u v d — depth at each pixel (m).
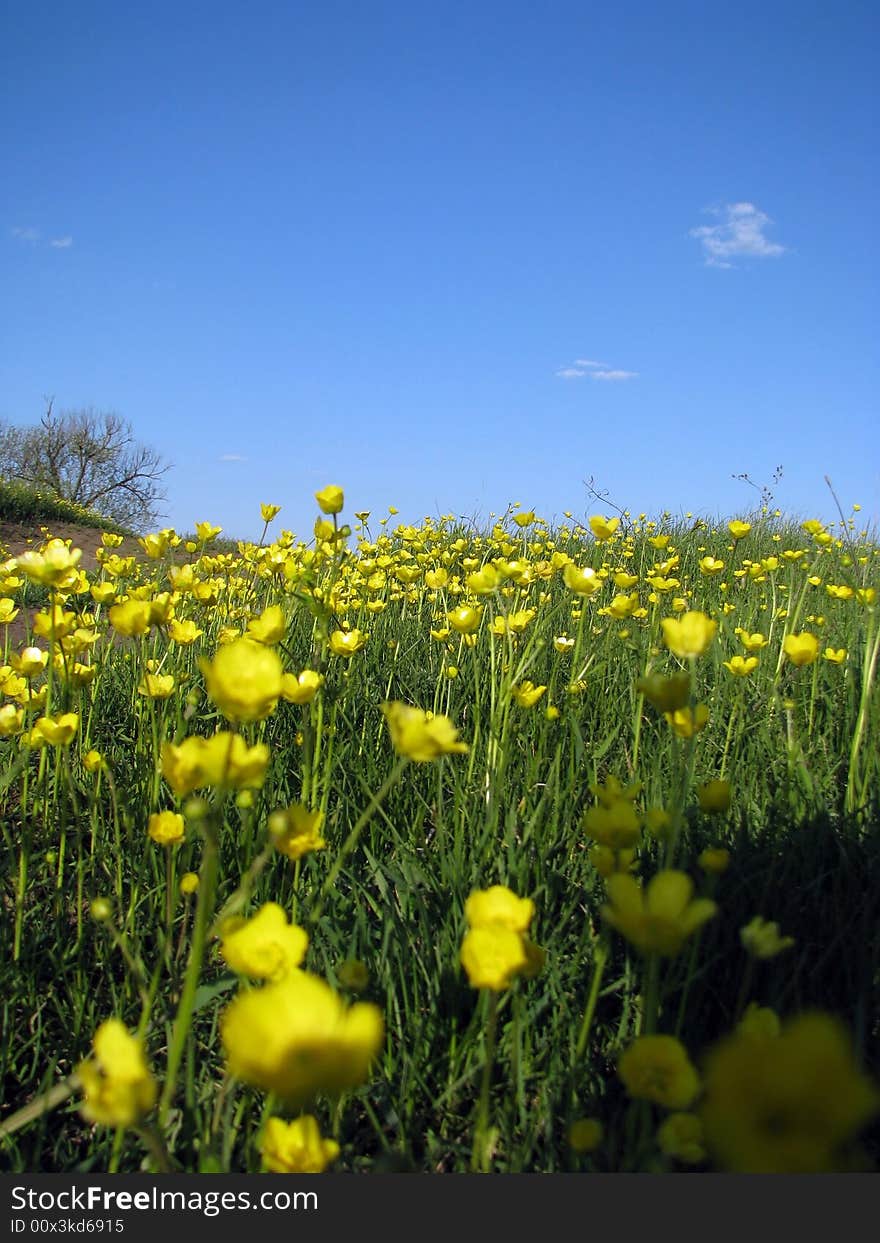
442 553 1.25
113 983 0.36
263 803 0.45
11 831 0.49
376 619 0.87
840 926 0.36
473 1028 0.32
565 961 0.37
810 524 0.93
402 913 0.40
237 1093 0.30
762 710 0.59
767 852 0.40
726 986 0.35
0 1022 0.35
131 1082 0.19
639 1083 0.22
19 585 0.62
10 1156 0.29
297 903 0.38
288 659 0.65
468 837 0.45
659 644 0.68
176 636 0.56
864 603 0.48
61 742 0.40
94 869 0.42
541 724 0.55
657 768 0.47
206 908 0.24
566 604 0.87
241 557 1.00
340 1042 0.18
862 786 0.45
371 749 0.55
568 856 0.44
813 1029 0.15
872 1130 0.30
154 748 0.45
